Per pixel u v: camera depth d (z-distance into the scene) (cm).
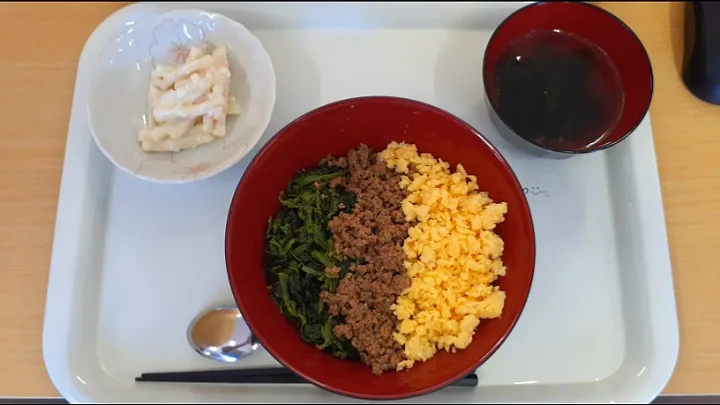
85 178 43
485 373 40
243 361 40
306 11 47
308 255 40
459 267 39
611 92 43
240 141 42
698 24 45
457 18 47
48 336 40
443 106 46
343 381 35
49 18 47
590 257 42
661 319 40
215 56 43
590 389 40
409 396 34
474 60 47
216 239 42
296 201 41
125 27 44
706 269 42
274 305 39
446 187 40
